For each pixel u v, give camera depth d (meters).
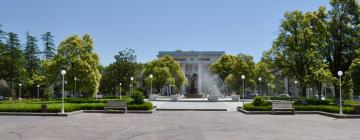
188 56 134.38
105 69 86.62
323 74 35.91
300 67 40.81
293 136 14.13
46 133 14.71
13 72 68.19
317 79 36.88
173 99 57.16
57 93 80.31
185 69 126.88
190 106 39.28
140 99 30.81
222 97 67.75
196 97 67.44
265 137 13.77
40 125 18.00
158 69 77.62
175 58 134.75
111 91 84.62
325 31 38.28
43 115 24.95
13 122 19.67
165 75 76.81
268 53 42.44
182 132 15.32
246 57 74.75
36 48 77.44
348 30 37.56
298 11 40.88
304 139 13.30
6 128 16.52
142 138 13.34
